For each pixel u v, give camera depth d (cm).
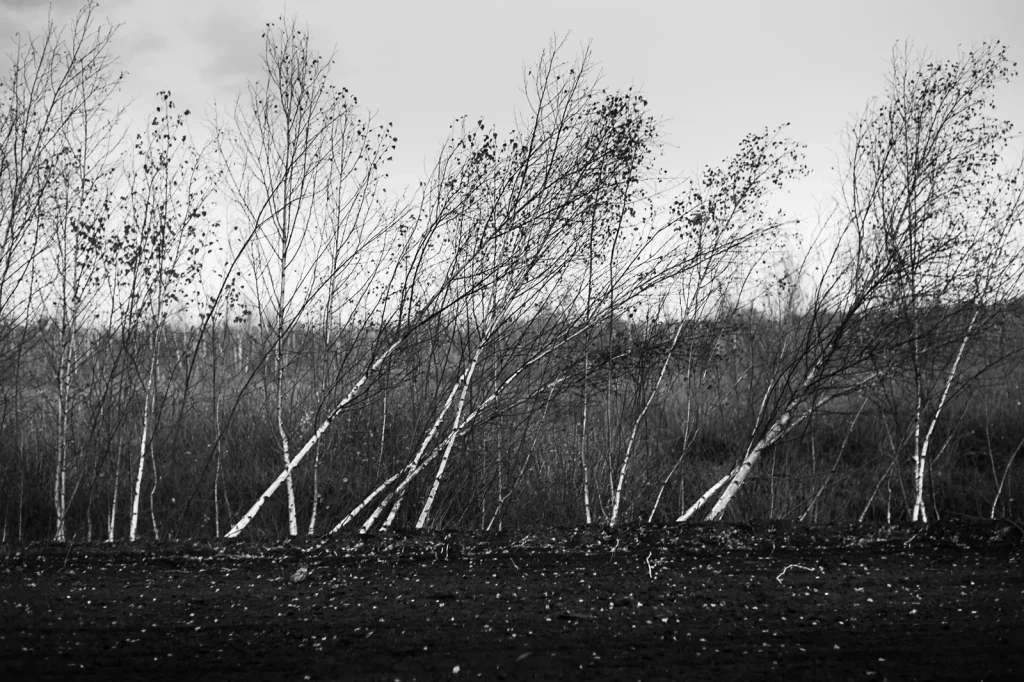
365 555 947
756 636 667
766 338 1514
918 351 1281
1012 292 1290
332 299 1311
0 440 1436
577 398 1467
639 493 1461
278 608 754
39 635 674
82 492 1462
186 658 618
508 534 1036
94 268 1249
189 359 1459
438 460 1357
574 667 596
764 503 1532
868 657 610
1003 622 691
